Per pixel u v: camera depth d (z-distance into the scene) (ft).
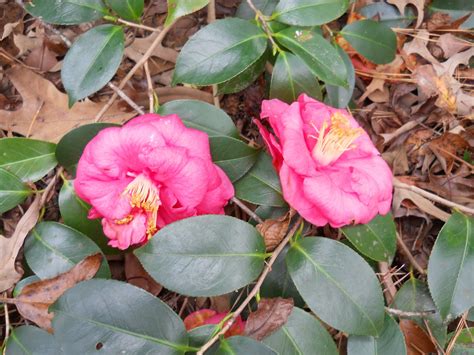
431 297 1.09
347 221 0.86
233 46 0.99
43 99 1.21
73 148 1.00
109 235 0.88
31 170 1.01
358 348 0.99
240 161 1.01
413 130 1.34
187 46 0.97
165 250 0.85
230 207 1.18
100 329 0.82
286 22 1.03
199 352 0.82
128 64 1.29
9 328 0.99
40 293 0.94
